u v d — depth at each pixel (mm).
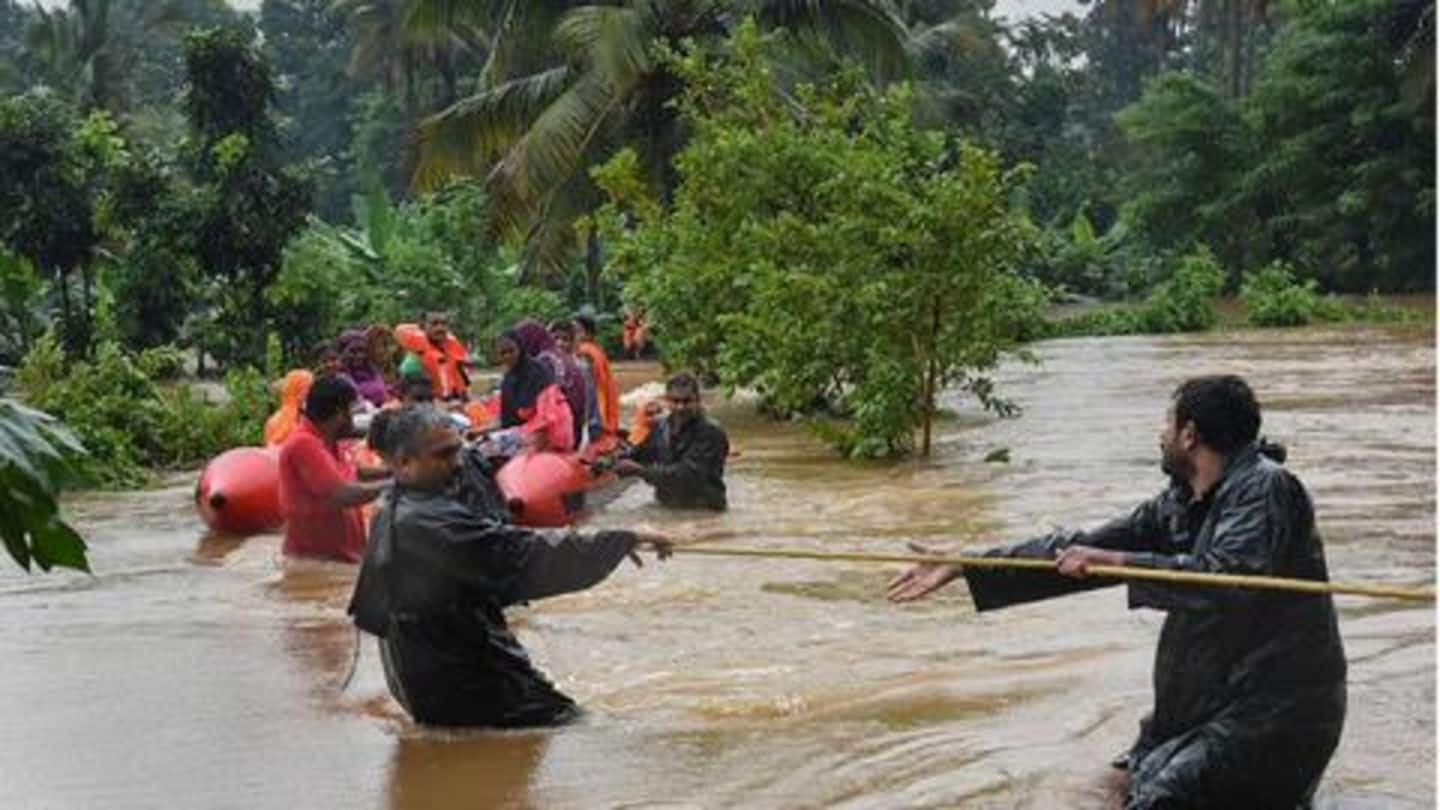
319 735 6867
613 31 25672
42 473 3518
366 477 11055
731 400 20922
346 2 59188
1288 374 23375
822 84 28000
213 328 27828
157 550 11547
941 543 10562
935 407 17797
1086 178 61781
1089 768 6020
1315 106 45844
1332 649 5402
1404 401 18891
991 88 60438
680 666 7785
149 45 72875
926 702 6961
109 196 26750
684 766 6250
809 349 16266
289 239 27609
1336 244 46469
